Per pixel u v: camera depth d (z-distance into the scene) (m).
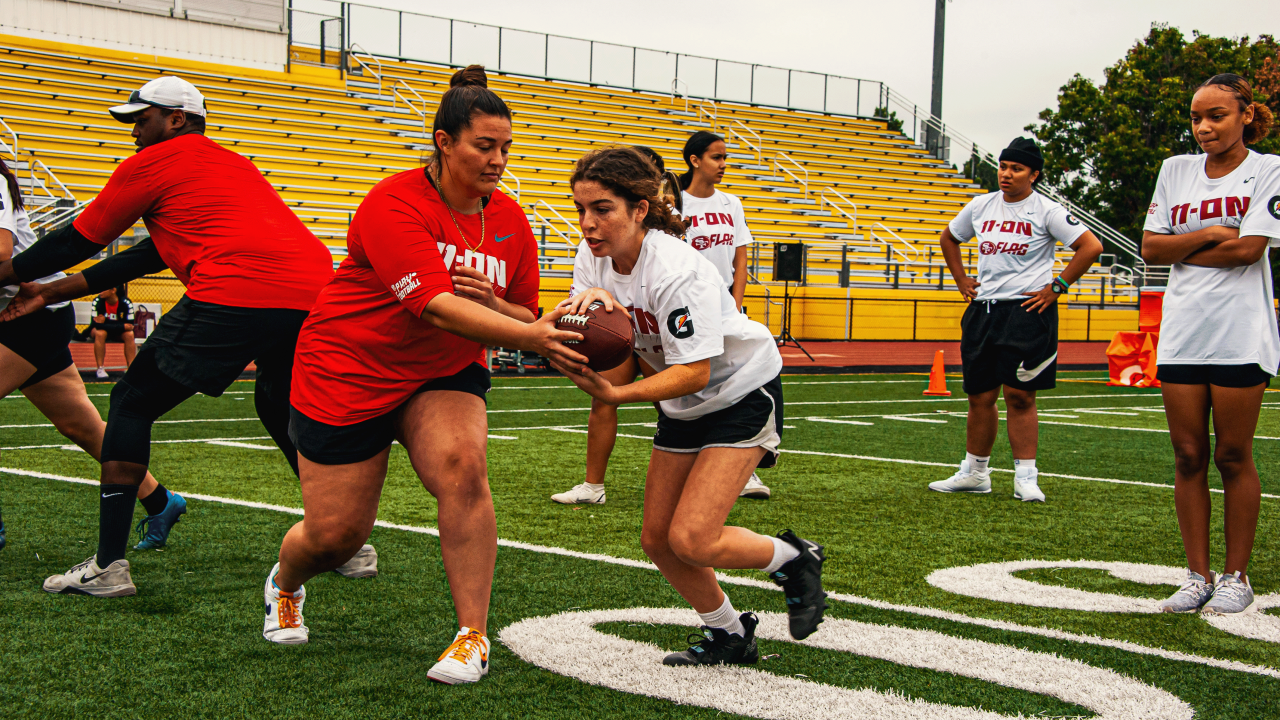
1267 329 3.83
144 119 3.94
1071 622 3.63
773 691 2.92
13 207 4.04
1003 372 6.02
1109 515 5.61
